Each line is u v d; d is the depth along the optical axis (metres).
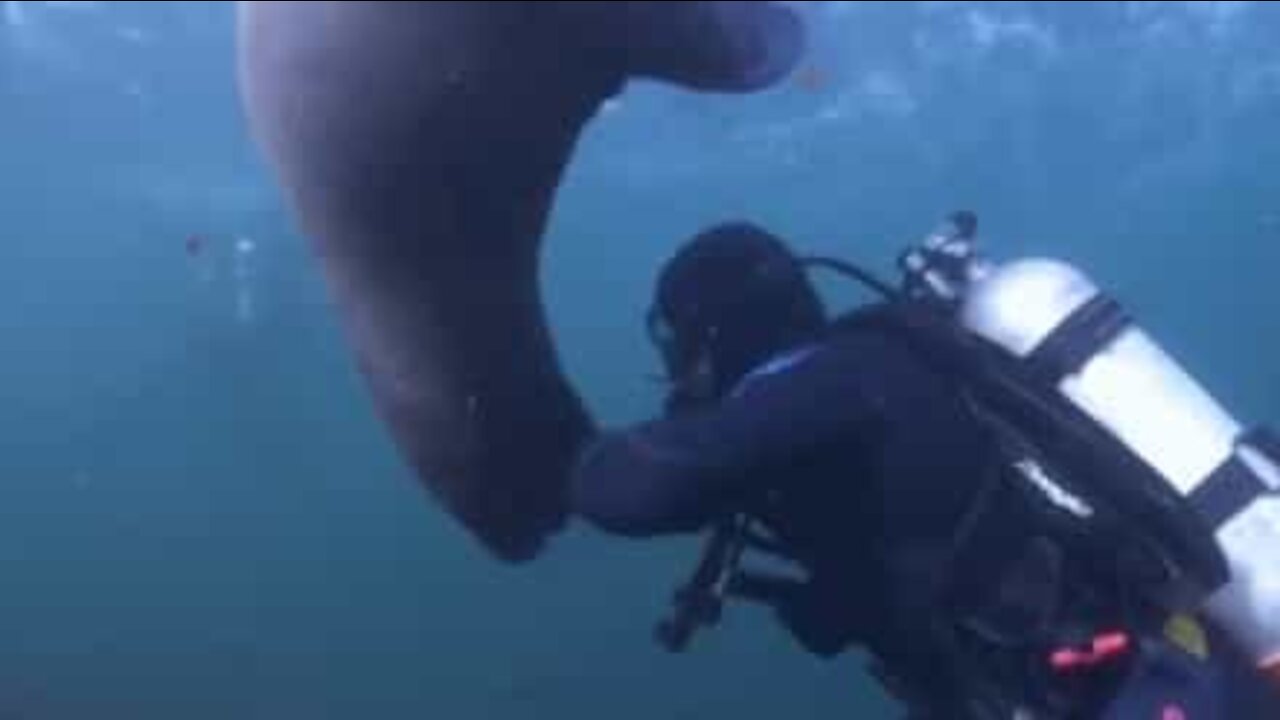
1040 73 26.16
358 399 70.56
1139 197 41.66
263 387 64.50
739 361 3.81
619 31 3.35
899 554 3.56
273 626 35.53
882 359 3.60
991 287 3.87
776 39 3.36
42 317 68.44
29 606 37.50
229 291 44.44
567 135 3.63
